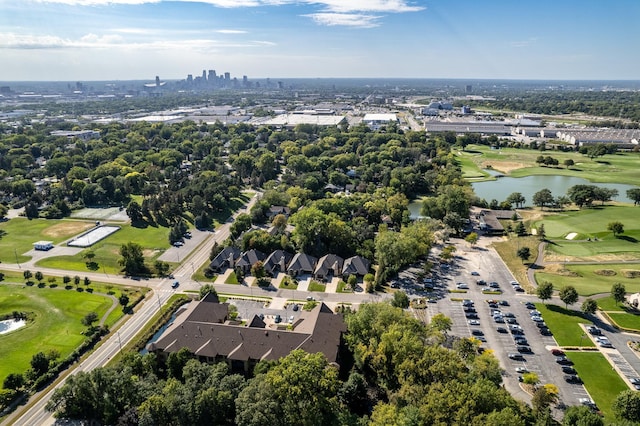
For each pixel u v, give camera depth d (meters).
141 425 91.12
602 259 190.12
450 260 195.00
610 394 109.88
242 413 90.81
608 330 138.50
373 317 124.75
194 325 126.12
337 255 192.12
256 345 119.69
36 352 129.25
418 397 96.94
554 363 122.56
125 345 133.00
